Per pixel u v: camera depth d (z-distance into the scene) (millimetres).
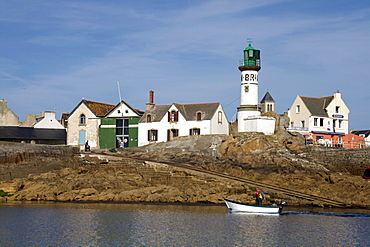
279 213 47906
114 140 83000
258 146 69875
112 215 46156
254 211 48188
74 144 84500
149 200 54594
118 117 83312
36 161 65812
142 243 36469
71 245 35656
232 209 48781
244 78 81000
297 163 64312
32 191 56438
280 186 57938
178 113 80000
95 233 39000
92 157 68688
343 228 41875
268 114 80125
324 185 57594
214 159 68125
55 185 57719
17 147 64312
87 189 56312
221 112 81000
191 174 60844
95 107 85750
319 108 86750
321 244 36875
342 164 63750
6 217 44625
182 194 54844
